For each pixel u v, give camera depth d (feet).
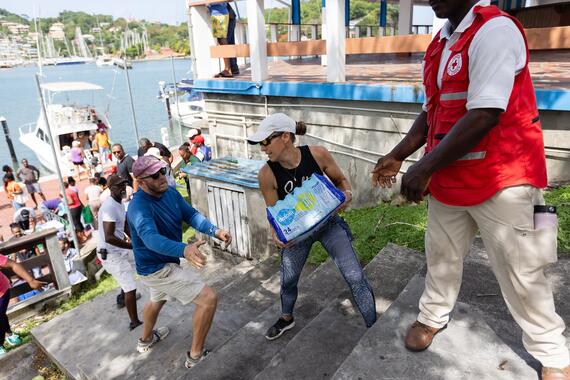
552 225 5.16
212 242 21.66
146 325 12.31
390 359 6.62
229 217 20.18
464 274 9.60
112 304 17.79
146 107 123.44
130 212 10.17
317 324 9.17
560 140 13.38
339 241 8.64
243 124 22.50
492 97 4.53
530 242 5.23
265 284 14.73
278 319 10.55
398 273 10.75
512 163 5.14
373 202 18.65
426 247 6.51
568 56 24.72
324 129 19.17
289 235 8.20
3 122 69.31
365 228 15.56
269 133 8.00
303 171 8.47
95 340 15.31
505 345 6.72
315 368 7.93
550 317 5.52
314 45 18.48
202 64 23.82
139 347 12.66
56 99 143.54
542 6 23.71
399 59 31.86
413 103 16.08
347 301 9.93
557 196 12.98
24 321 19.84
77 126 70.28
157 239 9.64
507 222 5.30
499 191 5.24
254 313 13.10
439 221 6.11
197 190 21.35
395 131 16.94
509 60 4.58
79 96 149.59
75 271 22.94
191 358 11.04
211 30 23.50
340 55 17.51
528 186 5.17
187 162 30.94
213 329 12.44
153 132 89.86
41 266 20.38
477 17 4.91
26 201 46.34
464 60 4.98
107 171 57.11
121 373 11.81
